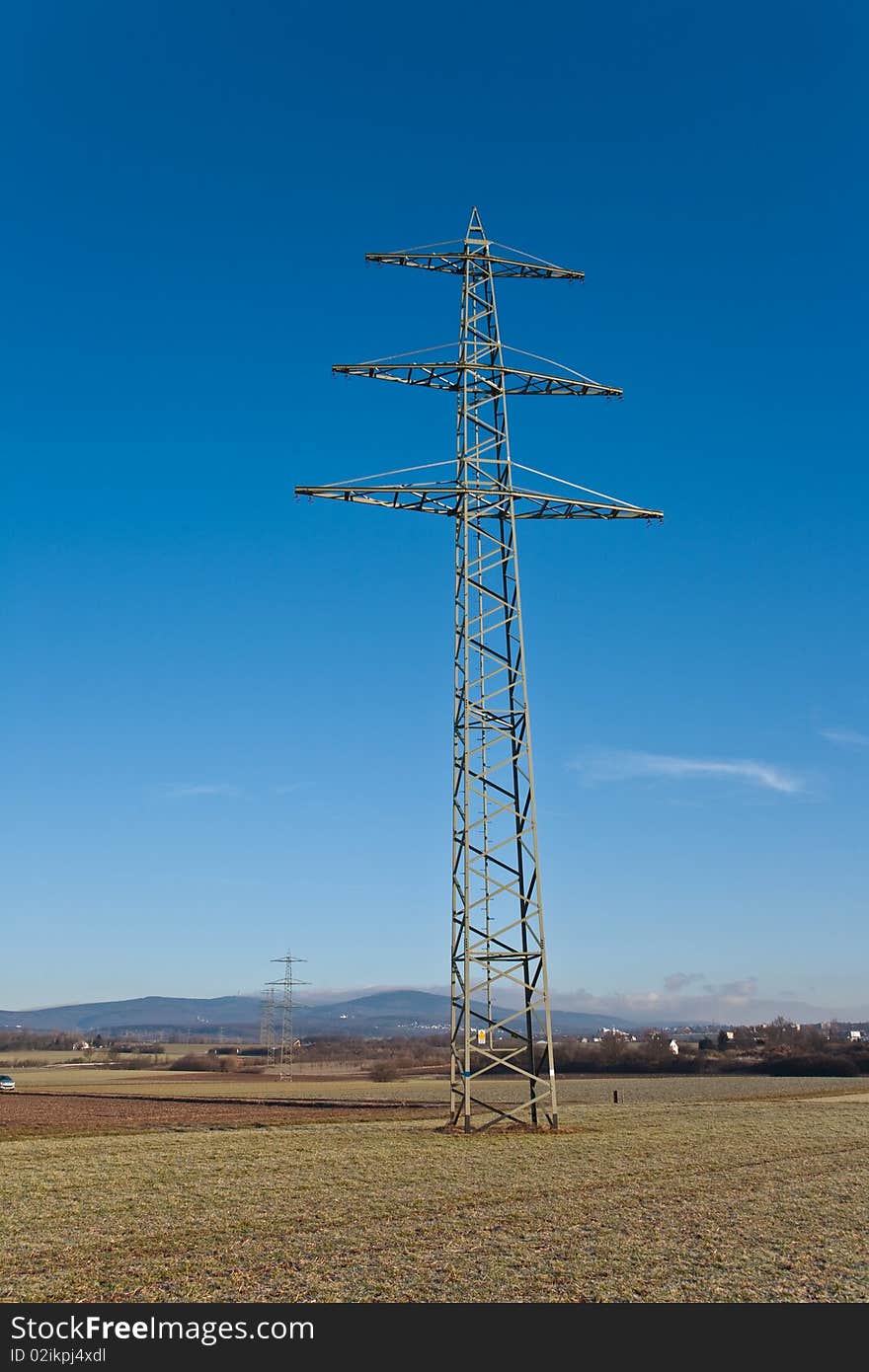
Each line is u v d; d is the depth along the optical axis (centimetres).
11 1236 2692
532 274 6272
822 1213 3088
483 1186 3488
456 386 5925
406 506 5619
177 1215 2967
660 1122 6056
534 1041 5388
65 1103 10381
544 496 5628
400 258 5994
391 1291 2189
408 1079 18600
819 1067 16388
